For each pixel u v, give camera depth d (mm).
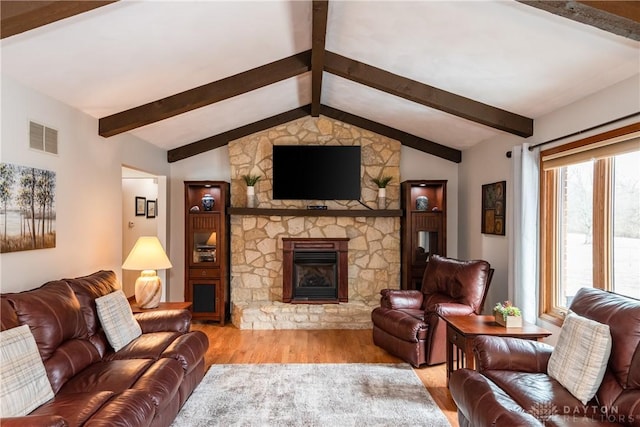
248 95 4855
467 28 2971
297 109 6066
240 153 6102
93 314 3090
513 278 4219
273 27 3334
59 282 2984
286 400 3301
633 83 2889
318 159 5980
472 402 2348
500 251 4941
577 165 3693
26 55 2674
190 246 5844
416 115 5227
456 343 3375
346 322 5562
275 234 6012
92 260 3926
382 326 4488
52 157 3293
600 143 3148
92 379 2510
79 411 2057
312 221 6051
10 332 2139
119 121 4043
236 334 5289
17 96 2896
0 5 2082
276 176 5965
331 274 6039
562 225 3914
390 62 3916
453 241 6391
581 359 2338
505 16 2703
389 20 3156
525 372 2691
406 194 5922
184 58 3410
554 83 3359
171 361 2879
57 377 2408
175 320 3666
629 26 2234
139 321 3617
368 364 4156
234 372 3918
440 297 4562
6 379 1976
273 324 5559
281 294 5977
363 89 4832
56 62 2859
